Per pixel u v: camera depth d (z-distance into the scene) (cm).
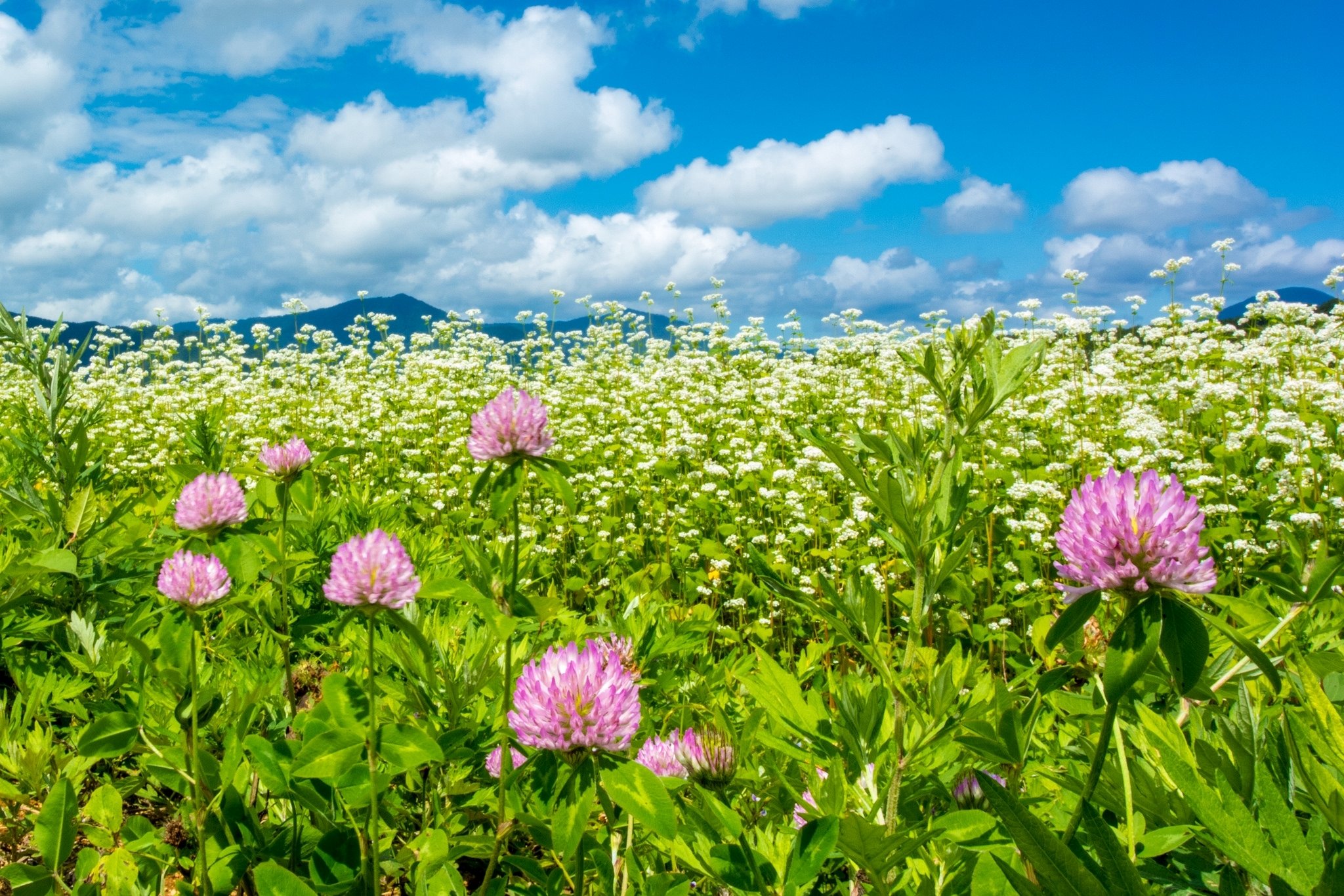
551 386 1213
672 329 1418
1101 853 105
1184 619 102
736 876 143
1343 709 158
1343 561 113
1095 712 178
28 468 406
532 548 553
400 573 144
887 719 179
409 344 1499
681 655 333
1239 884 126
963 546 161
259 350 1501
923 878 140
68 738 265
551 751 139
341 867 187
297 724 199
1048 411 811
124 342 1517
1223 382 854
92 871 183
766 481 749
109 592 342
